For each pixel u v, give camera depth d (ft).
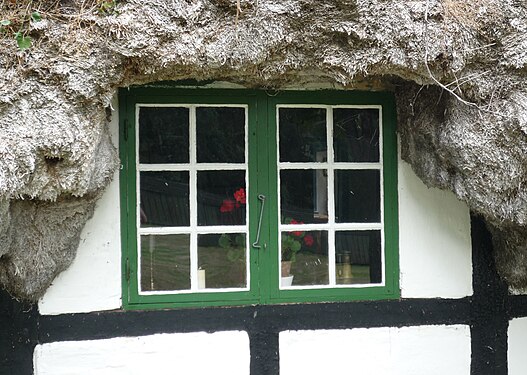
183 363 9.12
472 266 9.94
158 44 7.52
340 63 8.07
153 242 9.25
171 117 9.27
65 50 7.27
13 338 8.67
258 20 7.66
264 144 9.45
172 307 9.18
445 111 8.54
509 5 7.79
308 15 7.75
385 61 7.97
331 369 9.46
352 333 9.55
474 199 8.60
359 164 9.76
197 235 9.36
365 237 9.86
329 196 9.68
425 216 9.83
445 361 9.78
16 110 7.18
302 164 9.61
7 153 7.01
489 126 8.00
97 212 8.97
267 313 9.36
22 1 7.27
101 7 7.33
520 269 9.70
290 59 8.11
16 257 8.18
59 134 7.25
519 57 7.80
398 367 9.66
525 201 8.38
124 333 9.00
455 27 7.82
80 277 8.91
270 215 9.46
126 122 9.06
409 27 7.76
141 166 9.15
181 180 9.32
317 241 9.73
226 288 9.40
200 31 7.61
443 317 9.82
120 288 9.06
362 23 7.78
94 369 8.91
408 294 9.76
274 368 9.32
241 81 9.15
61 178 7.50
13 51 7.16
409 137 9.47
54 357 8.80
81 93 7.35
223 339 9.23
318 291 9.55
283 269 9.62
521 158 8.04
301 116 9.63
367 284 9.75
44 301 8.79
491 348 9.93
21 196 7.31
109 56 7.47
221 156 9.41
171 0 7.46
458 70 7.97
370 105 9.73
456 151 8.34
